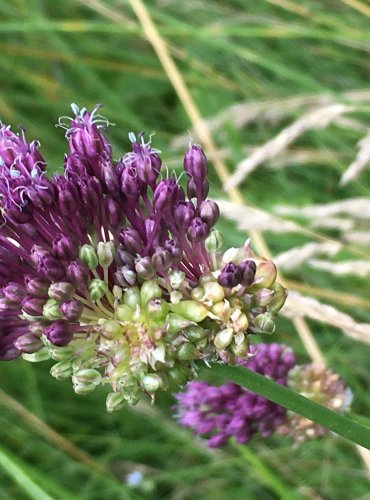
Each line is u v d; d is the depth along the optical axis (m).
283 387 0.09
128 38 0.25
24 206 0.09
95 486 0.20
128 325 0.09
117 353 0.09
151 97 0.25
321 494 0.19
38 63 0.25
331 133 0.22
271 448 0.20
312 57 0.24
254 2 0.24
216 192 0.21
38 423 0.20
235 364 0.09
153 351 0.09
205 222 0.09
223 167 0.19
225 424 0.13
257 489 0.19
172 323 0.09
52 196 0.09
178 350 0.09
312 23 0.23
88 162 0.09
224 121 0.20
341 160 0.22
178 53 0.23
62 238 0.09
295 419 0.12
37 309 0.09
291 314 0.14
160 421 0.20
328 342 0.20
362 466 0.18
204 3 0.23
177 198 0.09
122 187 0.09
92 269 0.09
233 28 0.21
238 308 0.09
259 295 0.09
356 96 0.20
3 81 0.25
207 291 0.09
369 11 0.20
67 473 0.20
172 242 0.09
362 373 0.19
